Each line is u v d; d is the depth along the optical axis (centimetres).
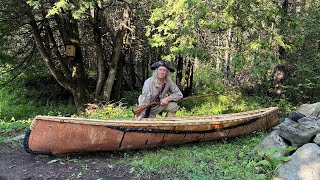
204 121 517
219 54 1032
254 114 610
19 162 449
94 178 392
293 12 976
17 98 1410
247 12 724
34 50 1255
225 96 1321
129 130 462
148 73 1512
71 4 790
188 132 510
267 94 1244
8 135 671
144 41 1245
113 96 1251
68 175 401
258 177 377
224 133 552
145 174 401
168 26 786
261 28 767
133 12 1102
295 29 829
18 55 1251
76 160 452
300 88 1015
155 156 454
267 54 745
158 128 481
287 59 1036
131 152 492
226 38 998
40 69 1378
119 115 955
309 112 571
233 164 430
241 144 546
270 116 647
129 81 1488
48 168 422
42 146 440
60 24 1127
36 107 1316
